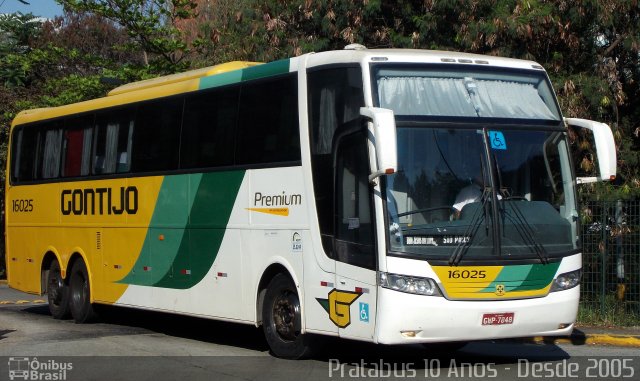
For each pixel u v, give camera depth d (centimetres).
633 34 1750
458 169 982
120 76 2500
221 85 1241
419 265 942
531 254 989
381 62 998
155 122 1383
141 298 1401
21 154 1783
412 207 958
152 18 2433
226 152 1219
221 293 1221
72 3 2388
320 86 1062
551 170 1038
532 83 1070
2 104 2928
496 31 1636
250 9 2031
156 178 1364
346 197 1006
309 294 1061
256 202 1156
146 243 1384
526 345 1323
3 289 2644
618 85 1736
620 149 1752
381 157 903
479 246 966
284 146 1112
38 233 1706
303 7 1900
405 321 938
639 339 1312
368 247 966
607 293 1475
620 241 1470
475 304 953
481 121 1011
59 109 1666
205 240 1254
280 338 1128
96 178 1523
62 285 1647
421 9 1817
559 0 1666
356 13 1833
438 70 1020
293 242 1088
